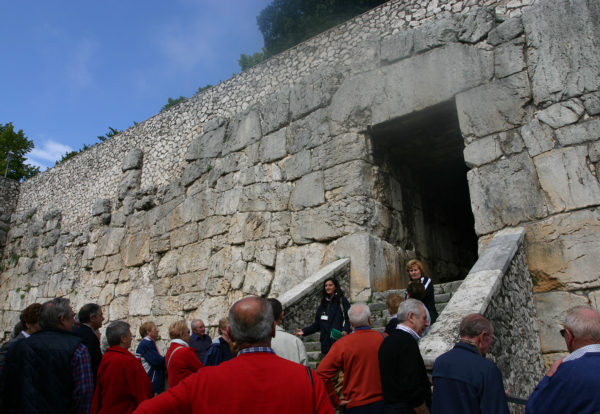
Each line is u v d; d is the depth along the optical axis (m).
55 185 16.44
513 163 6.29
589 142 5.79
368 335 3.38
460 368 2.58
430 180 10.21
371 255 7.38
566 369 2.24
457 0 7.62
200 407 1.84
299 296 6.29
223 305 9.23
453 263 10.16
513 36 6.68
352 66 8.38
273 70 10.02
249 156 9.69
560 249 5.68
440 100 7.14
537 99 6.28
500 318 4.47
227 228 9.65
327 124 8.50
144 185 12.61
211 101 11.30
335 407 3.28
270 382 1.91
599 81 5.88
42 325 3.39
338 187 8.02
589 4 6.16
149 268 11.48
